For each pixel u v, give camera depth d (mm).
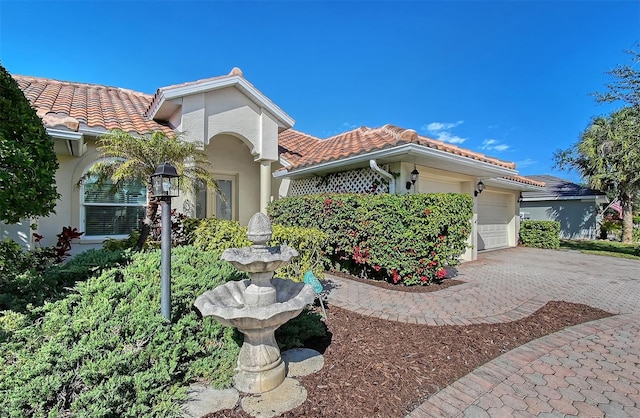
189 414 3166
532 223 20062
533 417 3277
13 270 5750
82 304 3988
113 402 2834
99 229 9211
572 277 10398
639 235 25125
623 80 15289
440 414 3291
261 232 3729
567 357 4621
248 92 11367
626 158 15953
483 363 4387
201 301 3664
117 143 7051
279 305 3410
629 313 6727
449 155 9312
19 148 4066
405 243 7953
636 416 3320
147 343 3551
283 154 13547
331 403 3408
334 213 9289
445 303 6973
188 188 8273
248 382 3578
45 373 2939
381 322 5742
